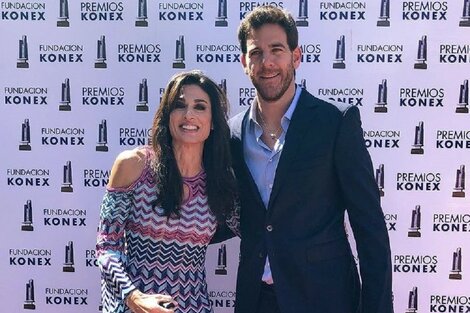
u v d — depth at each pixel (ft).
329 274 6.83
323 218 6.89
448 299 9.26
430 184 9.16
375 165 9.19
